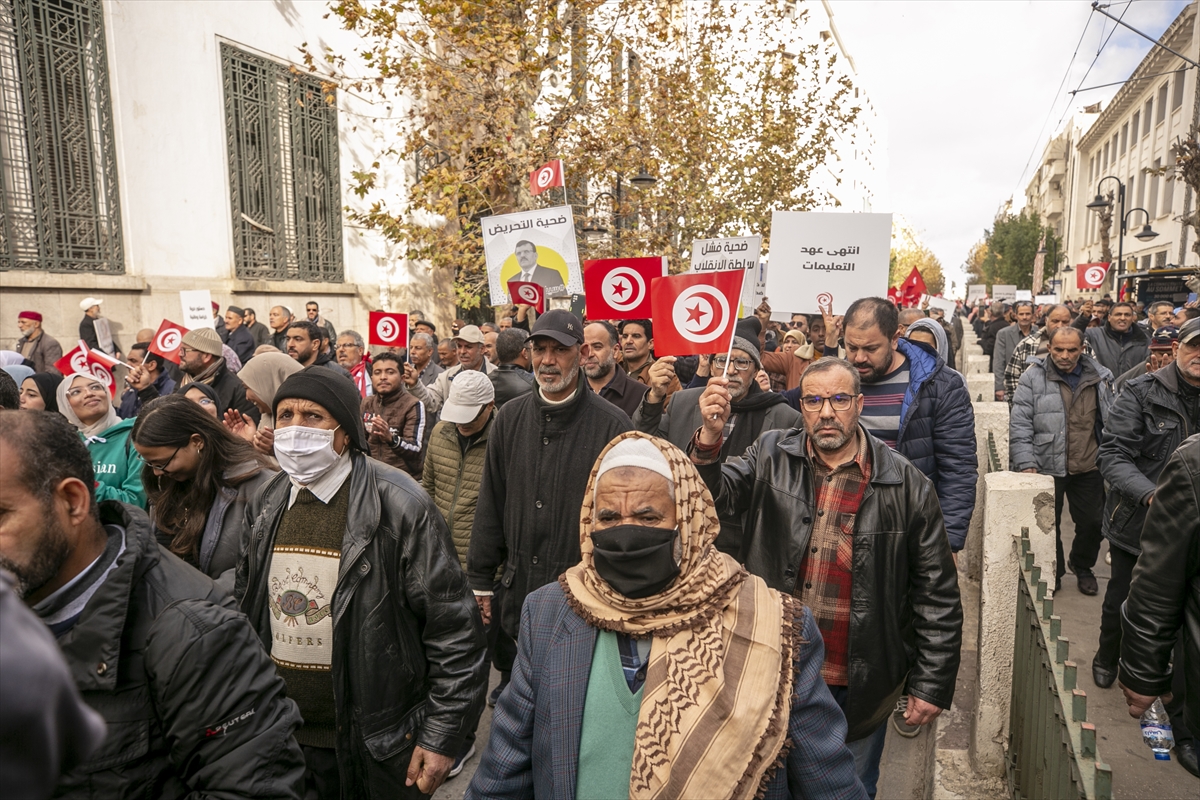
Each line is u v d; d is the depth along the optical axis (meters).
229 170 13.75
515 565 3.81
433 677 2.64
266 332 13.29
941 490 4.13
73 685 0.59
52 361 10.06
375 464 2.69
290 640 2.61
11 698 0.52
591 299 6.57
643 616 1.73
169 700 1.65
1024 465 5.88
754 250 5.25
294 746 1.83
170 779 1.71
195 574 1.81
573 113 13.11
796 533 2.99
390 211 17.03
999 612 3.55
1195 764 2.67
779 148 17.72
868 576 2.89
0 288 10.26
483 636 2.72
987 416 6.05
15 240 10.45
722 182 17.33
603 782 1.65
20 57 10.36
